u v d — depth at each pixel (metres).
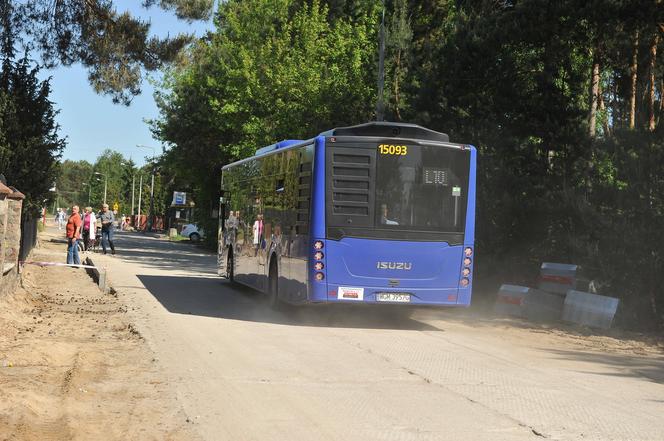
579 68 20.91
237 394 7.94
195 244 63.38
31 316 13.34
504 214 18.89
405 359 10.56
